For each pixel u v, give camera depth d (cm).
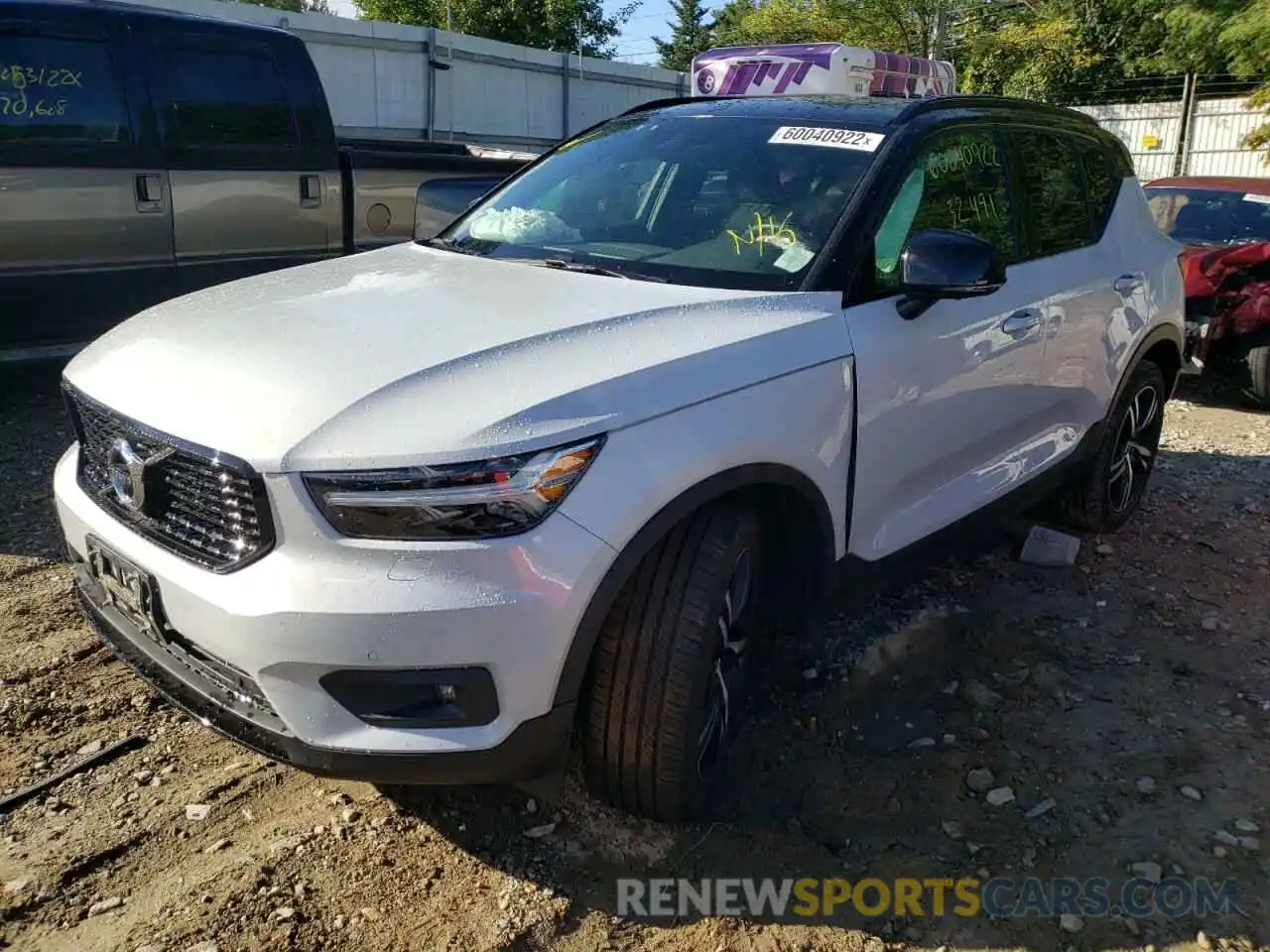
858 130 359
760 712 343
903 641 390
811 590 314
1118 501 505
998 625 406
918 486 352
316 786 299
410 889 262
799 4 2923
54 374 714
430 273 335
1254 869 280
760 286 313
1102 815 300
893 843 287
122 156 639
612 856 276
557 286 311
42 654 361
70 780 297
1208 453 660
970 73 2711
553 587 232
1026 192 409
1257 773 321
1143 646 398
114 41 635
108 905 253
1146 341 477
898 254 335
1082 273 429
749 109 394
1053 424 434
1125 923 261
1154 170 2308
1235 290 771
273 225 723
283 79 716
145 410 257
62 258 627
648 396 252
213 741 319
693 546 262
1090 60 2650
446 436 227
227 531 241
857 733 336
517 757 239
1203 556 487
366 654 225
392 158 780
